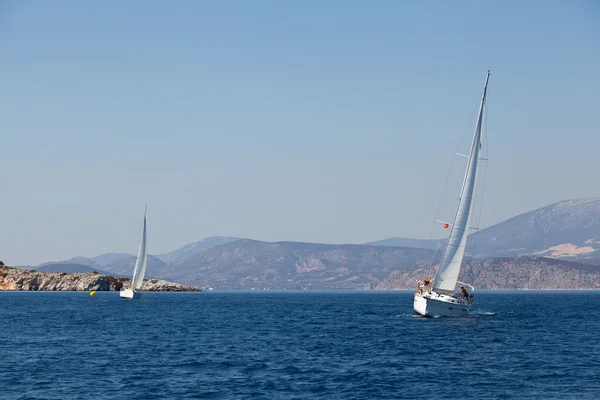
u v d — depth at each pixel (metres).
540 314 164.25
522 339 97.44
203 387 61.44
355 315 159.50
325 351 84.50
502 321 132.25
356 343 92.69
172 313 168.12
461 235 115.88
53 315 155.38
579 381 64.25
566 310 190.62
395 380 64.75
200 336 103.56
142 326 123.25
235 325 126.44
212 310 188.12
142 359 77.50
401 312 172.62
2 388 60.97
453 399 57.03
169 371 69.38
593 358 78.19
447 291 119.31
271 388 61.06
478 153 114.06
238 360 76.75
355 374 67.81
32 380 64.44
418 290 128.12
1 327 119.88
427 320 122.69
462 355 80.69
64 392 59.31
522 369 70.81
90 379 64.94
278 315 162.50
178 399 56.84
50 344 92.06
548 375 67.31
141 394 58.59
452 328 112.38
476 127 113.75
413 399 57.03
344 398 57.38
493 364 74.00
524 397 57.59
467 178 114.25
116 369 70.44
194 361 76.00
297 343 93.31
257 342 94.75
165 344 92.19
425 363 74.69
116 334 106.75
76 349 86.44
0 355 80.62
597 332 109.69
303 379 65.25
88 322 132.62
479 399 56.97
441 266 118.00
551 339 97.81
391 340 95.94
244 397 57.56
